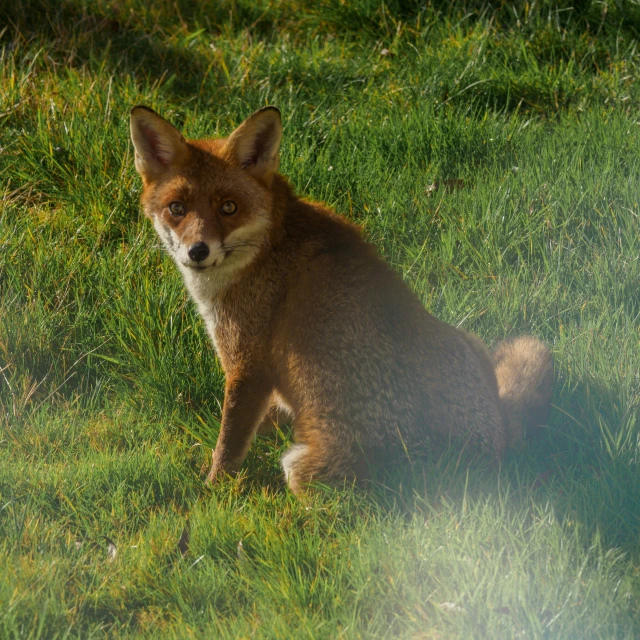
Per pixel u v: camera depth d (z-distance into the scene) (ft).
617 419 28.04
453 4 60.18
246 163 27.94
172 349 32.60
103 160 42.78
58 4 57.47
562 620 19.90
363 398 26.53
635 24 55.93
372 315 26.76
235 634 20.01
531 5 57.52
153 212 28.30
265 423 30.89
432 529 23.13
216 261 26.58
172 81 52.85
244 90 51.24
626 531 23.29
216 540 23.76
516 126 46.44
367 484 26.21
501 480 25.49
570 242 36.81
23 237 37.73
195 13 61.52
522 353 30.07
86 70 52.08
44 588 21.71
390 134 45.09
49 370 33.09
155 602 21.90
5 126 46.39
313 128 46.83
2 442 29.63
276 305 27.58
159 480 26.99
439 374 26.81
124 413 31.30
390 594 21.34
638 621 19.79
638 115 46.62
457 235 37.73
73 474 27.04
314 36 59.93
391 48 56.54
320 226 28.43
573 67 53.01
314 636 19.63
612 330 31.83
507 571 21.62
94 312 34.53
